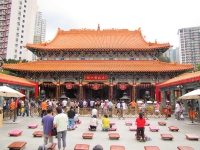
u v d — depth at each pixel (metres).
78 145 13.34
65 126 12.69
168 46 48.97
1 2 132.50
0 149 13.51
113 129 20.83
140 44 53.25
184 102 33.78
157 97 47.66
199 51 158.88
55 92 53.72
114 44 53.12
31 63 50.84
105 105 32.94
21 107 33.09
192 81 27.80
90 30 60.69
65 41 56.62
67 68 47.75
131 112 33.84
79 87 50.78
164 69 46.06
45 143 12.42
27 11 139.12
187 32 163.38
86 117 32.38
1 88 24.11
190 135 17.34
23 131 19.95
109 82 49.81
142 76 49.72
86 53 52.59
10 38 129.62
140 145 15.08
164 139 16.89
